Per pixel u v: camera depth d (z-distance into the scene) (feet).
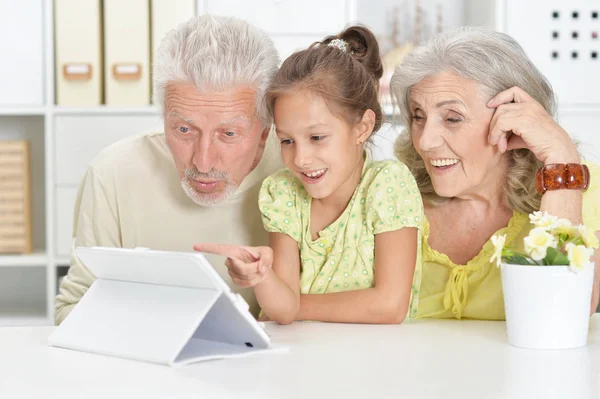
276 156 6.23
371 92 5.25
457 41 5.21
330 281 5.39
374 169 5.36
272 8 10.31
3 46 10.27
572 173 5.13
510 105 5.19
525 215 5.46
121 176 6.23
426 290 5.65
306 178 5.13
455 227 5.67
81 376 3.55
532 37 10.51
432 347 4.17
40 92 10.30
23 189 10.50
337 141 5.04
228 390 3.29
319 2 10.34
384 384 3.39
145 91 10.16
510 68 5.26
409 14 11.57
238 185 5.49
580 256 4.10
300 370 3.64
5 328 4.75
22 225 10.53
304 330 4.71
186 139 5.30
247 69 5.15
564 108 10.52
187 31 5.23
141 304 4.06
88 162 10.28
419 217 5.23
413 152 5.87
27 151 10.57
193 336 4.30
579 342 4.17
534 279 4.11
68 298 6.23
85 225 6.30
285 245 5.41
